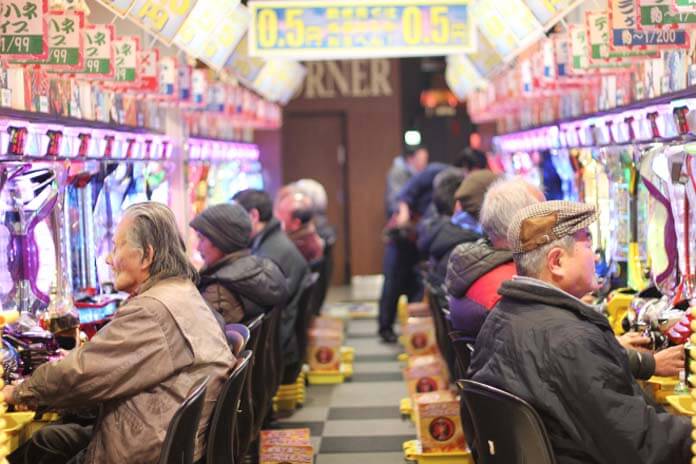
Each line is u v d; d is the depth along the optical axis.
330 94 13.34
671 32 4.09
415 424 6.02
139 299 3.15
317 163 13.63
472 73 9.80
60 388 3.04
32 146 3.82
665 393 3.24
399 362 8.11
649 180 3.79
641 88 4.78
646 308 3.61
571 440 2.75
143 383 3.09
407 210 8.89
